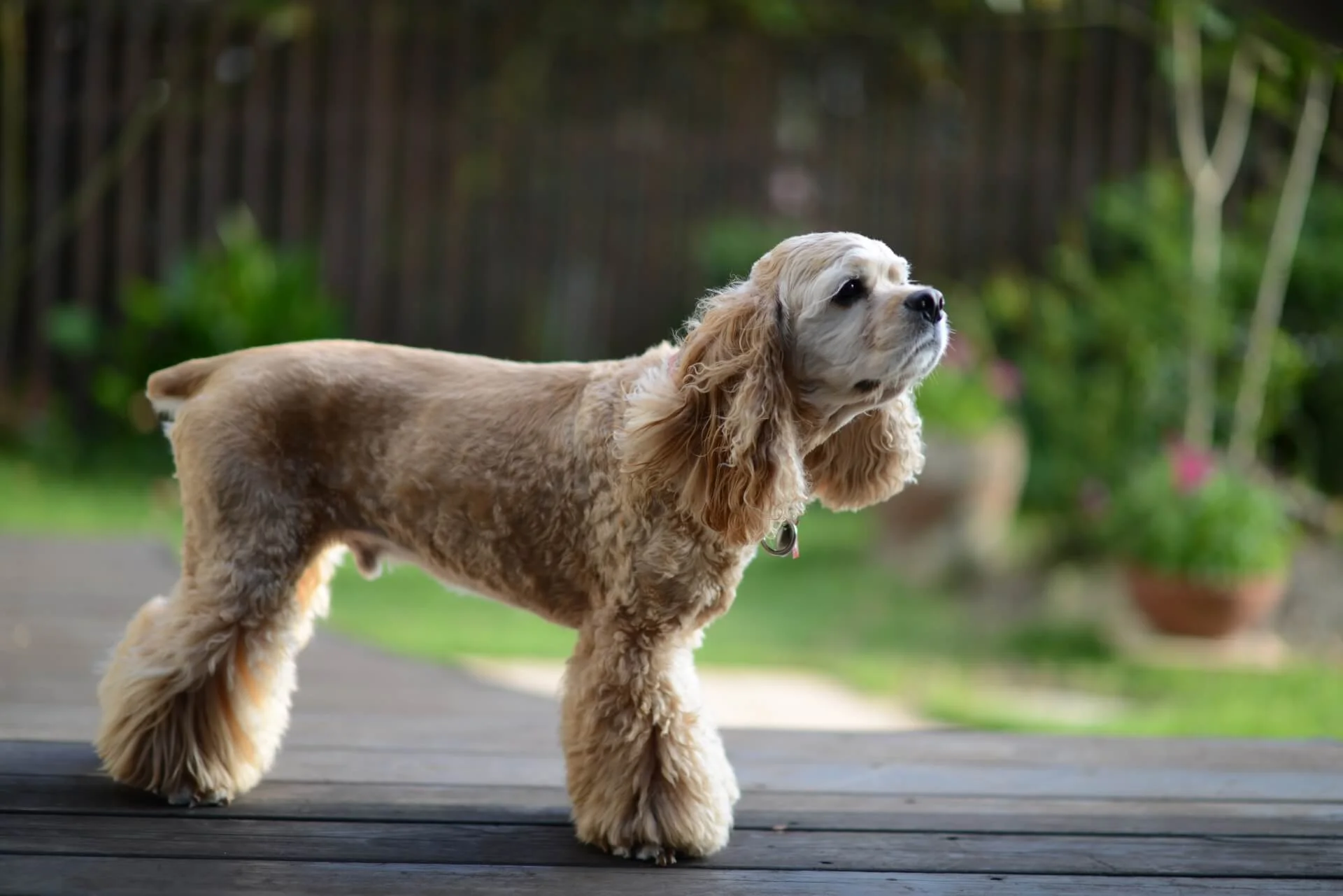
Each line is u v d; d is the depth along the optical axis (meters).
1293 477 11.11
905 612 9.17
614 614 3.47
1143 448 10.53
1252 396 10.02
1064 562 10.10
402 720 4.94
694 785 3.46
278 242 12.34
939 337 3.42
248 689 3.64
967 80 12.33
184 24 12.05
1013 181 12.35
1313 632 9.03
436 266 12.59
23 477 11.12
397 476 3.56
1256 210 11.45
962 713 6.85
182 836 3.46
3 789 3.74
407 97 12.45
